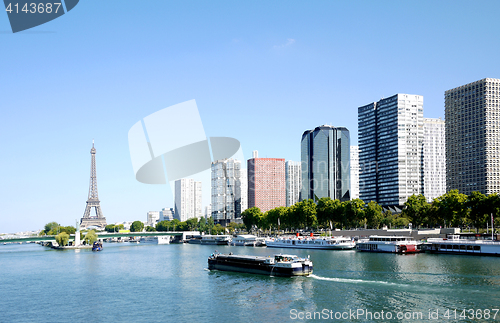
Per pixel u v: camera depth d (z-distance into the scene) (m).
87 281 160.75
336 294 119.50
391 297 114.38
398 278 138.88
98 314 109.69
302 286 131.38
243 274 164.12
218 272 174.25
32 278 172.88
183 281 153.00
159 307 114.38
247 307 110.62
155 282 153.25
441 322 93.94
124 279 163.00
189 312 108.12
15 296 134.50
